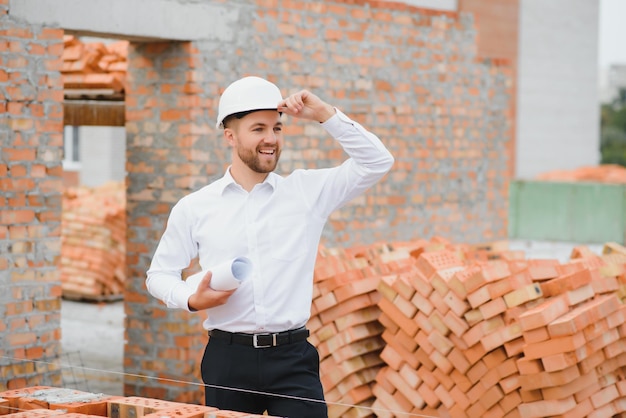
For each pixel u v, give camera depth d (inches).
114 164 922.1
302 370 193.3
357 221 409.7
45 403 178.2
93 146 925.2
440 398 270.2
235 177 196.5
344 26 398.3
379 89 416.2
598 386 259.3
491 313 255.0
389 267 306.3
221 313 192.2
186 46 336.5
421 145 437.7
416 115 434.3
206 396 196.4
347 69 400.8
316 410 192.7
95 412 177.8
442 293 263.9
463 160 460.1
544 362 246.2
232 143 193.2
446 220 452.4
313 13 384.5
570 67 1049.5
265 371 191.5
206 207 195.0
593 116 1085.8
